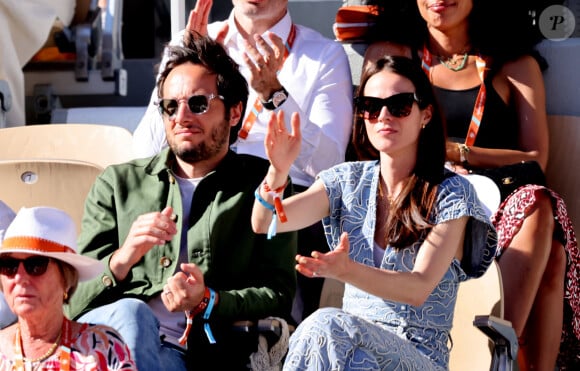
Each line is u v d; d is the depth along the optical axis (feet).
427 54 53.93
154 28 79.66
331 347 33.32
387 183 37.70
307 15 62.39
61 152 49.73
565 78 56.44
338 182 38.17
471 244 37.52
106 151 49.39
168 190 40.42
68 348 31.89
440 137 37.32
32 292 31.60
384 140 36.83
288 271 39.86
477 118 52.60
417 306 35.01
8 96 57.16
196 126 39.65
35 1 59.77
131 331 35.55
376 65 37.29
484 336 39.86
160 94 40.47
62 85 63.93
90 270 32.71
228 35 52.42
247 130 48.91
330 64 52.11
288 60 52.11
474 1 52.90
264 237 39.86
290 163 35.24
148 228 37.01
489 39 53.26
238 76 40.78
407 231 36.40
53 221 32.22
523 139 52.95
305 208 37.63
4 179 42.50
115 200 40.65
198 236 39.34
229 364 38.14
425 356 35.94
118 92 64.18
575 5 56.70
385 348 34.30
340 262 32.71
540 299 47.21
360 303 37.24
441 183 36.94
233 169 40.50
